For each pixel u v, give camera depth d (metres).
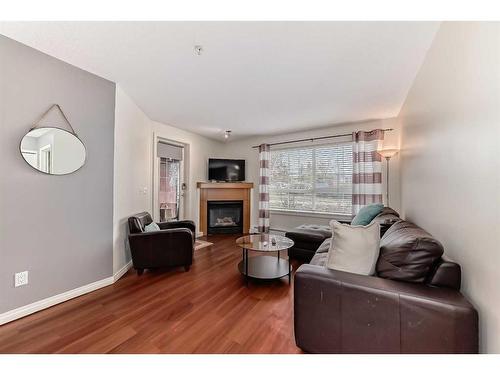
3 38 1.71
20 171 1.82
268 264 2.87
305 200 4.59
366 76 2.34
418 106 2.22
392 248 1.37
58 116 2.05
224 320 1.79
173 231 2.79
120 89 2.67
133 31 1.65
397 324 1.12
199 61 2.06
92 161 2.32
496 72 0.95
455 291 1.14
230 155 5.61
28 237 1.87
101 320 1.79
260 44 1.80
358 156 3.83
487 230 1.02
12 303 1.77
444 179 1.53
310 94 2.80
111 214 2.52
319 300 1.33
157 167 3.99
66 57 2.01
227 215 5.27
